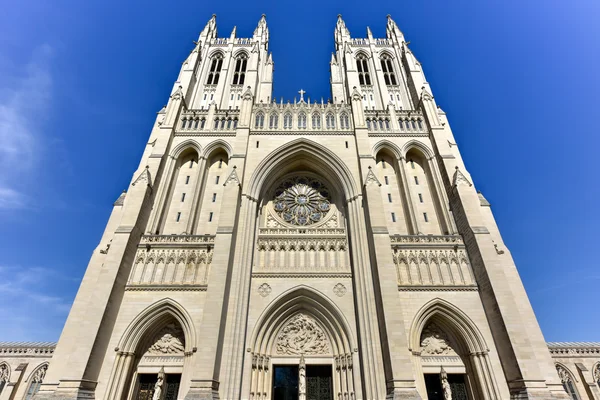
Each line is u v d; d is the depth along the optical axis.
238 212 39.41
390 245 35.06
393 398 26.44
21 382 49.22
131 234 36.00
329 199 46.78
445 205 41.78
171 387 31.16
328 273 37.09
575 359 52.03
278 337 35.50
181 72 59.12
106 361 30.16
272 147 46.06
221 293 31.64
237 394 29.48
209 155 47.44
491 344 31.06
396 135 48.03
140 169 45.44
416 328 32.19
